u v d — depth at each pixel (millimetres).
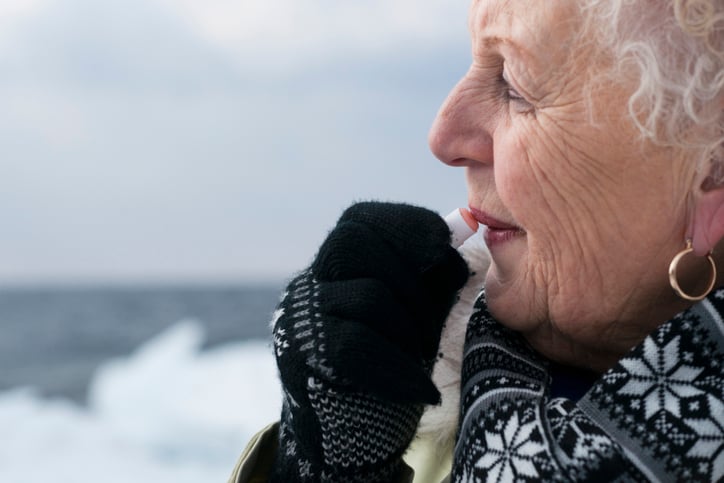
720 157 1034
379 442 1085
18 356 30781
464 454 1099
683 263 1101
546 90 1065
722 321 1015
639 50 1002
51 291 74062
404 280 1114
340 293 1084
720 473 959
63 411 15188
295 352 1064
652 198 1052
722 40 991
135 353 32156
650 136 1021
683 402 990
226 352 15047
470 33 1172
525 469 1003
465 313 1327
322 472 1104
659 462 968
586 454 985
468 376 1176
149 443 12375
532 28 1056
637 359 1028
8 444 12742
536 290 1153
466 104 1171
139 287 77500
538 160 1083
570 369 1243
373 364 1025
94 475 10992
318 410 1071
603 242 1085
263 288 70188
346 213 1198
